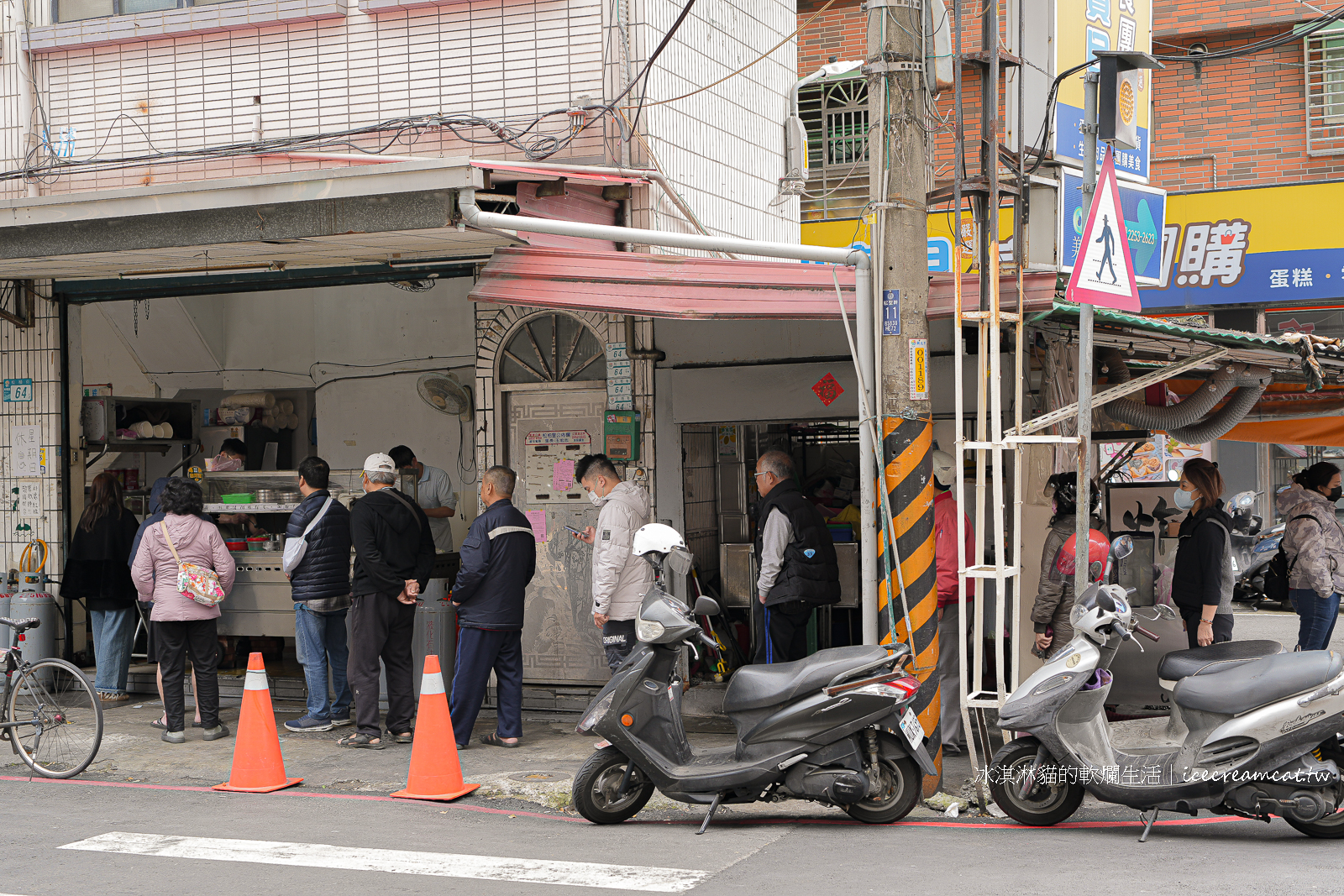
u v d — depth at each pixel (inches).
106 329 452.8
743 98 404.8
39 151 387.5
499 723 322.0
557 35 341.4
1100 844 223.3
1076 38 374.9
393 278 367.6
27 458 407.2
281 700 385.1
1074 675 228.8
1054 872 202.5
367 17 357.1
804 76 588.4
